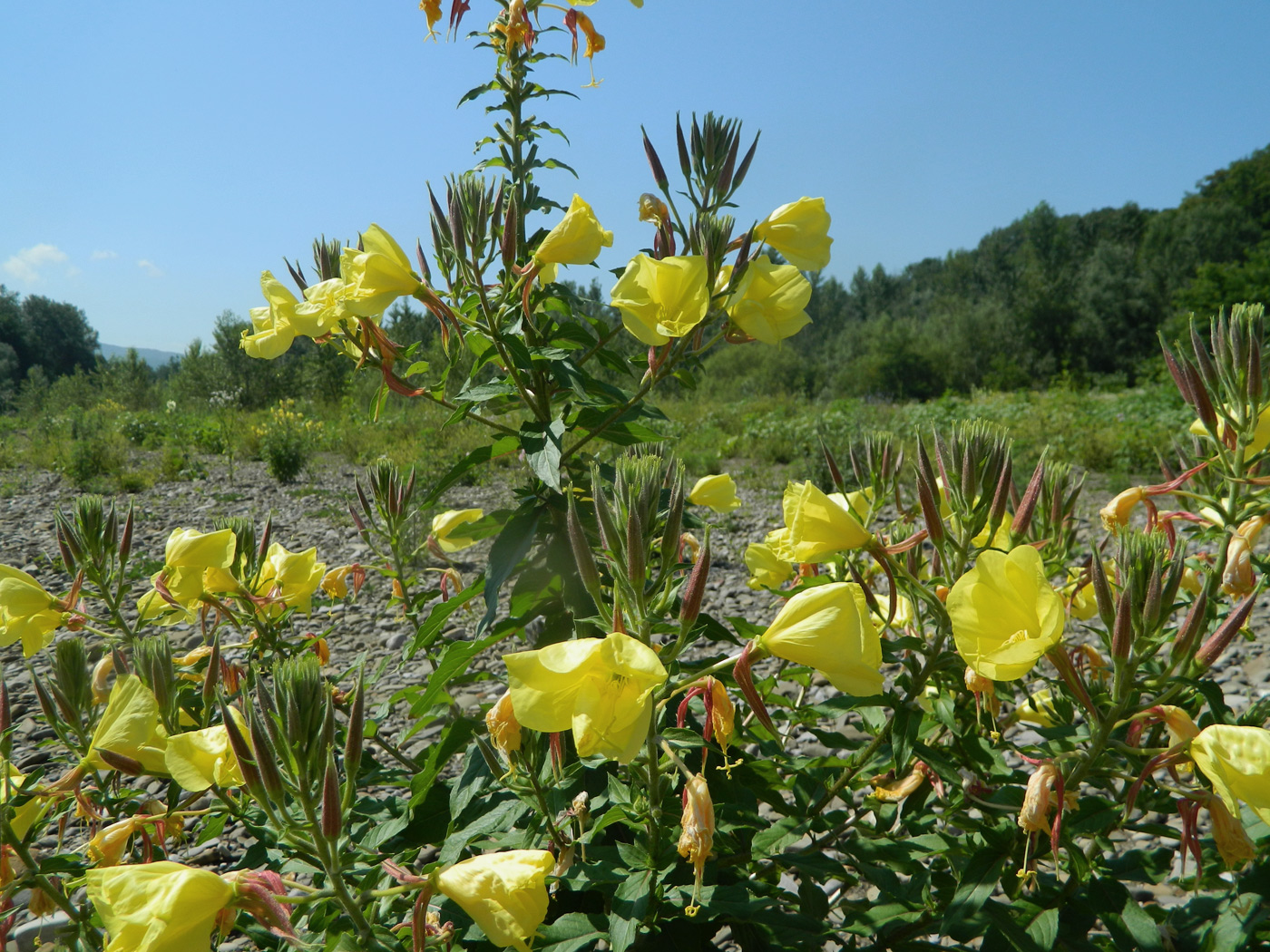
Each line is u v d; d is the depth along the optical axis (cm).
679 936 158
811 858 167
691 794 130
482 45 258
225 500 1037
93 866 157
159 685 175
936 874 181
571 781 170
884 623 186
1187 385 172
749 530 849
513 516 203
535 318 207
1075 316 4075
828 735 183
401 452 1329
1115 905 154
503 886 118
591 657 118
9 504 1065
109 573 210
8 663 489
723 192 205
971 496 161
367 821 203
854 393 3712
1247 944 153
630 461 143
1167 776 222
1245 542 164
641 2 250
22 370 5734
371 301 183
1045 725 202
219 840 300
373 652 492
